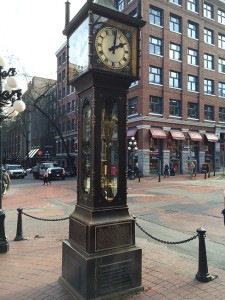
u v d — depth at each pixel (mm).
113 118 4418
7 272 5199
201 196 16125
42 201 14930
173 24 37031
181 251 6406
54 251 6359
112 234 4090
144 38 33719
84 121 4602
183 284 4570
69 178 36312
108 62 4191
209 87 40500
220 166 40969
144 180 28156
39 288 4488
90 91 4320
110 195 4281
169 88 35594
